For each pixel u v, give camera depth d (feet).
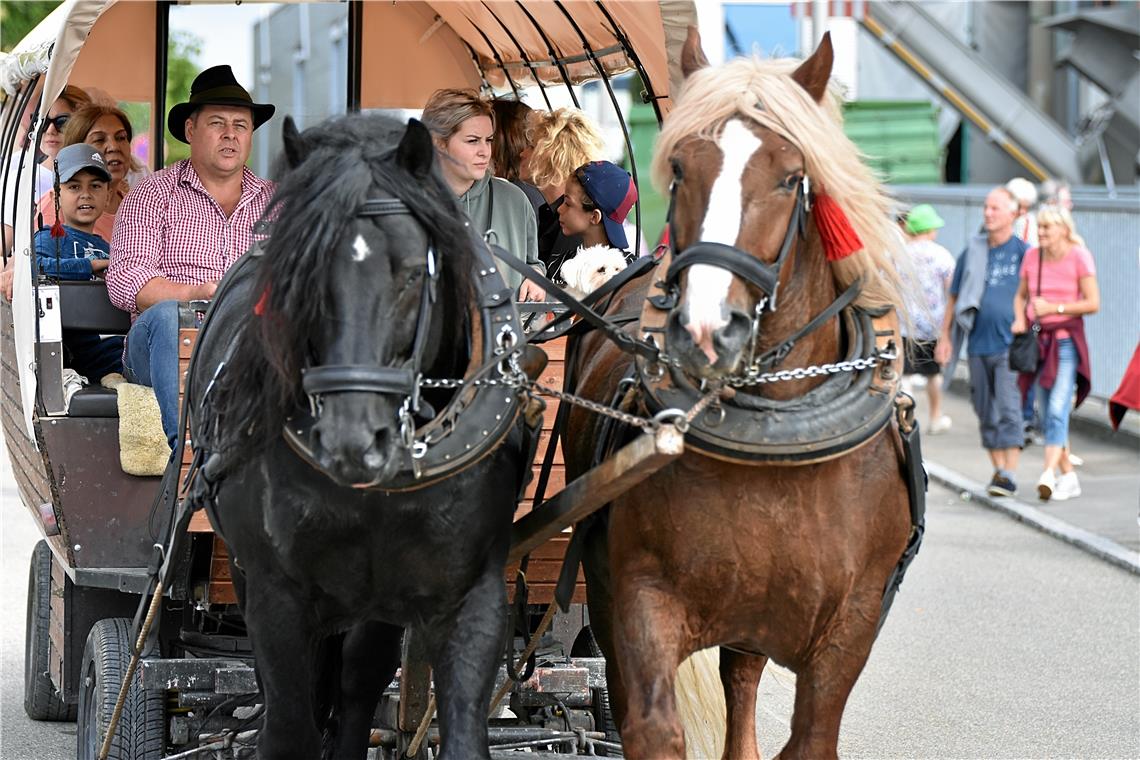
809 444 17.87
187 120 28.63
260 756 19.69
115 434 24.80
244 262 22.48
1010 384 53.67
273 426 18.44
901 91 115.85
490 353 19.01
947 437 67.62
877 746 29.86
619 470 17.80
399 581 19.19
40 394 24.70
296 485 18.62
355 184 16.96
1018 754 29.32
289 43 77.71
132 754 23.50
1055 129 93.20
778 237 17.28
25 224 26.17
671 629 18.48
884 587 19.52
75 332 29.35
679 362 17.10
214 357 21.54
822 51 18.02
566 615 26.07
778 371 18.19
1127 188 77.05
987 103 92.79
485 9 35.14
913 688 33.91
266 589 19.31
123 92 37.14
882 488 18.89
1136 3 92.02
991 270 53.88
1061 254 53.36
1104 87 89.15
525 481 20.93
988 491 54.80
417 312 17.30
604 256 24.97
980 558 46.57
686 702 25.53
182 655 25.44
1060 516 51.47
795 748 19.10
